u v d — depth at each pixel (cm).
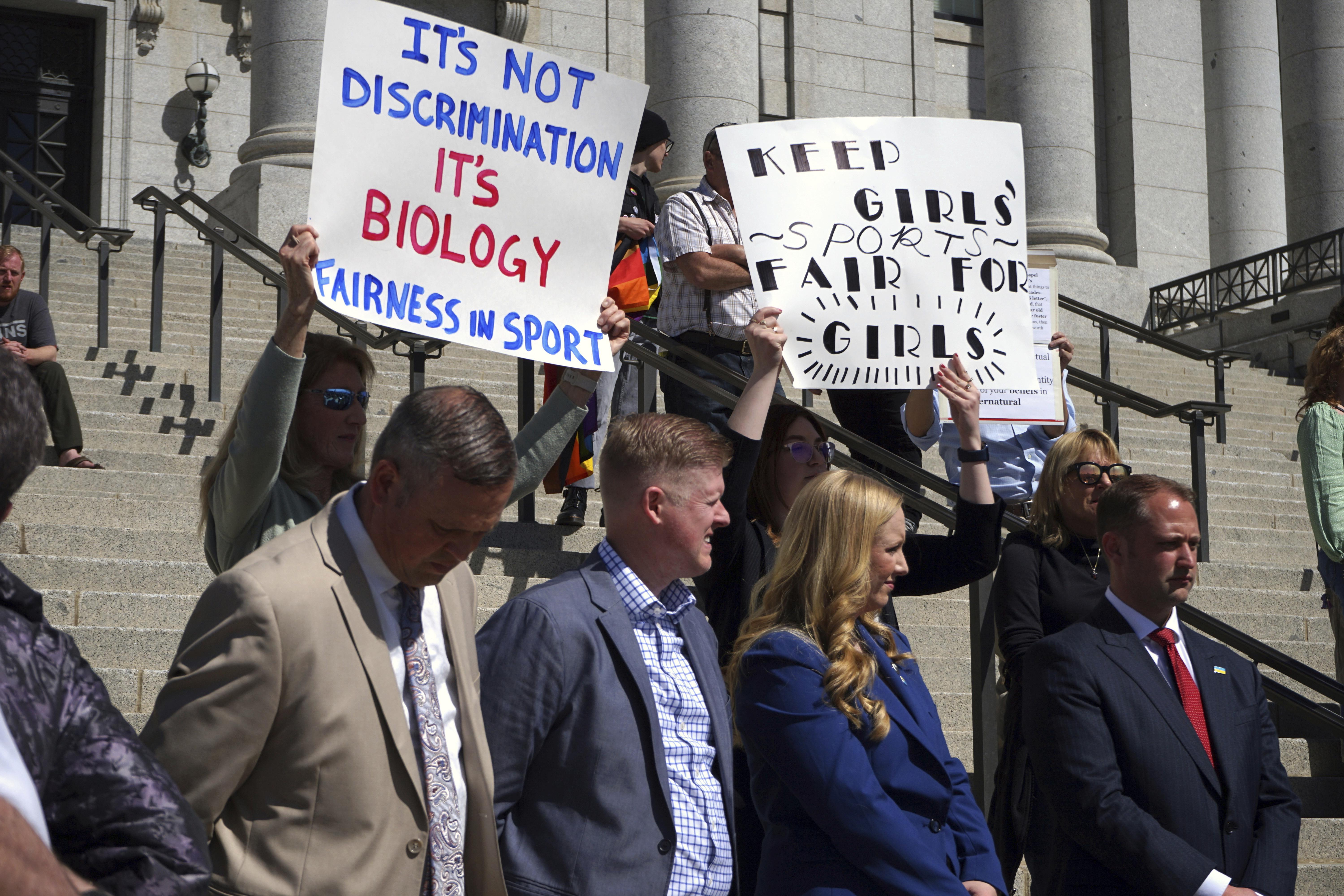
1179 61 1931
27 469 141
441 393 230
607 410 611
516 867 264
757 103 1358
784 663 295
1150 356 1335
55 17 1736
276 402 279
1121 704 323
